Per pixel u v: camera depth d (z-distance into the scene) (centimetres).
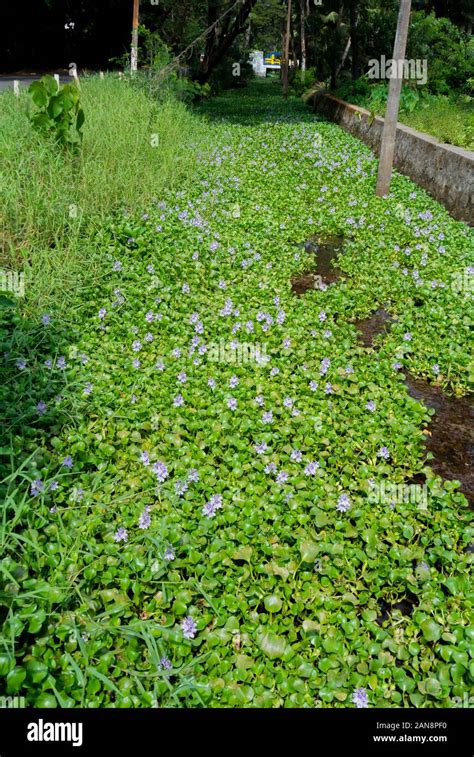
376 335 649
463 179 991
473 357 592
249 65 4794
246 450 436
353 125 1788
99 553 347
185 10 2858
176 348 545
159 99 1625
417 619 329
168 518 370
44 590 308
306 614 334
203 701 284
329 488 409
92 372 520
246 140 1596
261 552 360
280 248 838
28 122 928
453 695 295
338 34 2516
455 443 499
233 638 318
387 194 1109
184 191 1002
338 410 494
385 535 387
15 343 536
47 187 785
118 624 313
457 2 2450
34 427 452
